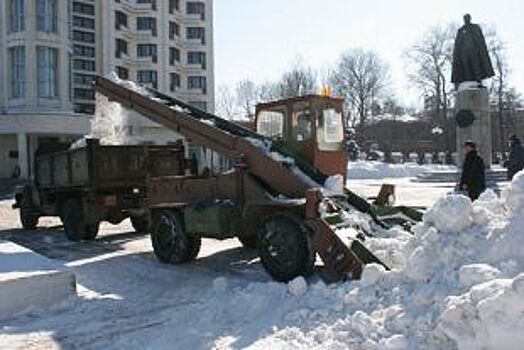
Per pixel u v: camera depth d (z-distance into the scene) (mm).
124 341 6246
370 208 8945
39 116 45688
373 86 80812
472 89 25609
